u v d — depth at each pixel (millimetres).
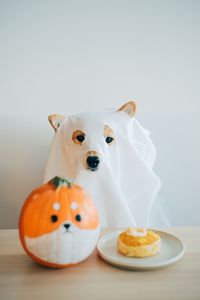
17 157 949
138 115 962
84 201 557
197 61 963
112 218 745
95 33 940
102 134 747
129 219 741
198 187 987
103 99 953
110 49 945
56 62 937
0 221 957
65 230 521
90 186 734
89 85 947
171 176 983
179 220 989
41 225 521
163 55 955
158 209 888
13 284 512
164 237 648
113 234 667
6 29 918
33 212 533
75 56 939
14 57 926
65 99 945
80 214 538
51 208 530
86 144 733
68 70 941
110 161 768
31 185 957
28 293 490
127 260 555
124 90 955
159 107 964
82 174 728
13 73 930
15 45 925
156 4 944
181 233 691
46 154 951
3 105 934
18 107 938
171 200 985
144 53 952
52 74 938
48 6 925
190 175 985
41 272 544
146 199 793
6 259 587
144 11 944
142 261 549
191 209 991
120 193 744
